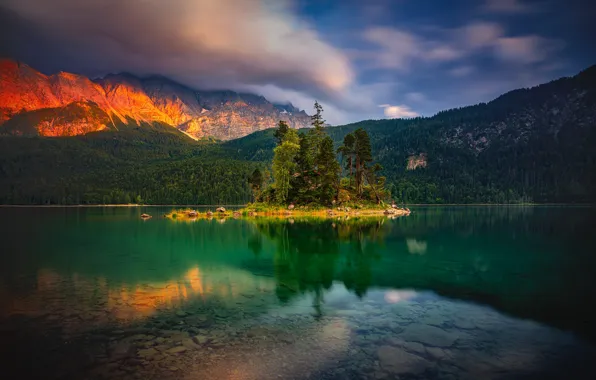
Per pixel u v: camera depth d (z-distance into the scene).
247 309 19.14
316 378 11.77
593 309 19.22
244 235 53.88
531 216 104.69
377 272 28.48
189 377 11.84
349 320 17.41
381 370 12.35
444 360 13.19
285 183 100.75
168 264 32.00
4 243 46.91
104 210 174.88
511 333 15.89
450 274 27.69
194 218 97.00
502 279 25.95
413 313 18.52
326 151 101.25
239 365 12.67
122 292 22.59
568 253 37.00
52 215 124.88
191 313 18.44
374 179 120.69
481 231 58.91
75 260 34.09
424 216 102.62
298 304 20.06
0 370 12.38
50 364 12.80
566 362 13.23
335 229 61.44
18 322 17.05
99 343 14.59
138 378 11.77
